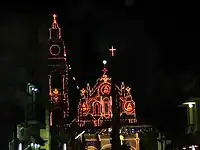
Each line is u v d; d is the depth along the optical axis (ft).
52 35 176.35
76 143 157.48
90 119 214.07
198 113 109.60
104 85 219.82
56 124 147.74
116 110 81.71
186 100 114.01
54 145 142.92
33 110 121.19
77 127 171.83
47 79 144.25
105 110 216.33
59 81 168.96
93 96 218.59
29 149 111.86
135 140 201.16
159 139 151.43
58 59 173.17
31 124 118.83
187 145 101.55
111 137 79.97
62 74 172.14
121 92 213.66
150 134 168.25
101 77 221.25
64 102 169.07
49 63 170.40
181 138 106.42
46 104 142.61
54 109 153.58
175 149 108.37
